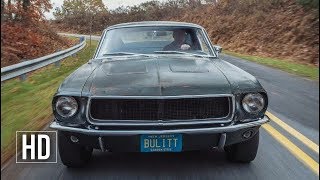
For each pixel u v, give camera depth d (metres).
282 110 6.89
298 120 6.18
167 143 3.48
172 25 5.30
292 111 6.81
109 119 3.49
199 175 3.93
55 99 3.55
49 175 3.99
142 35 5.18
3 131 5.77
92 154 4.55
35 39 28.88
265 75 11.59
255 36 25.69
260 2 30.03
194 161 4.31
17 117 6.66
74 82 3.72
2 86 10.43
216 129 3.47
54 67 17.06
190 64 4.33
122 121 3.46
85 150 4.05
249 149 4.05
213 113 3.54
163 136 3.47
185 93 3.46
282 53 20.56
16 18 31.09
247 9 31.05
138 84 3.58
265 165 4.22
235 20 31.20
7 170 4.18
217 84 3.62
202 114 3.52
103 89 3.52
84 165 4.16
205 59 4.74
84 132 3.46
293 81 10.41
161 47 5.07
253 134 3.75
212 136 3.54
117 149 3.56
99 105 3.50
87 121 3.47
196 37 5.24
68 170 4.09
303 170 4.09
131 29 5.28
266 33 24.69
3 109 7.40
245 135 3.71
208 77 3.78
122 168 4.12
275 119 6.22
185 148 3.55
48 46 31.22
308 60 17.70
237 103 3.56
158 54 4.92
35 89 9.95
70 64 18.91
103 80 3.71
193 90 3.50
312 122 6.06
